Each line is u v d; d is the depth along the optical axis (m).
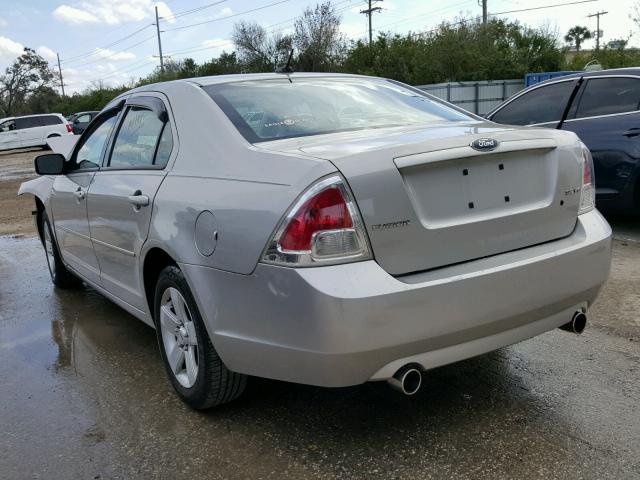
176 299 3.08
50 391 3.46
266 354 2.50
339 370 2.33
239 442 2.84
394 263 2.39
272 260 2.38
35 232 8.70
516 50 34.88
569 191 2.86
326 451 2.73
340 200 2.31
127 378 3.59
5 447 2.89
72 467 2.70
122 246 3.56
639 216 7.45
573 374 3.38
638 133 6.15
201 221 2.72
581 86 6.70
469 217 2.55
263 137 2.89
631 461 2.56
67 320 4.69
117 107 4.14
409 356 2.40
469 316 2.46
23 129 30.67
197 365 2.99
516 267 2.57
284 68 3.79
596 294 2.98
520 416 2.96
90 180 4.09
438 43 34.41
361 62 37.56
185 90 3.36
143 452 2.79
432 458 2.64
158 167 3.29
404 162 2.39
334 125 3.12
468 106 33.16
